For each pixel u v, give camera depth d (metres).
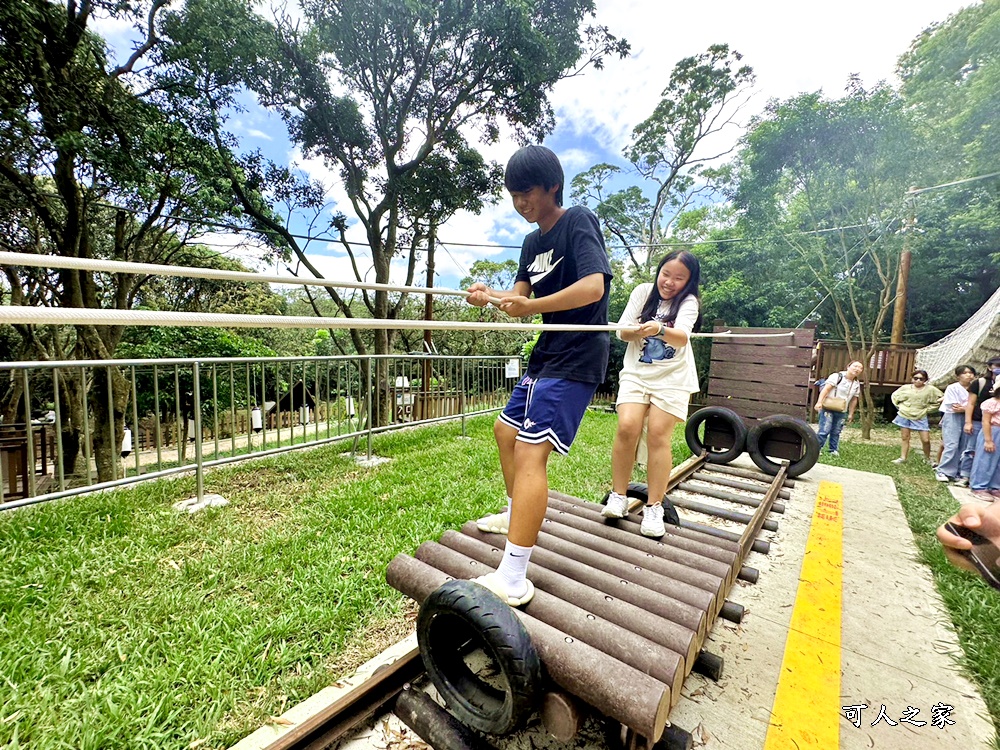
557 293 1.45
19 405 10.67
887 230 9.38
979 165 9.97
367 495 3.61
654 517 2.31
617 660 1.24
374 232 9.43
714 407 5.21
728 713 1.62
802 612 2.29
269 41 7.09
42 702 1.54
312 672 1.74
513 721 1.24
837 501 4.11
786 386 4.93
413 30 7.74
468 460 4.88
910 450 7.69
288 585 2.32
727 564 1.99
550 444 1.50
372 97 8.54
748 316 13.09
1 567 2.39
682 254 2.51
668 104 18.09
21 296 9.37
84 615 2.03
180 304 12.78
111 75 6.63
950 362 8.66
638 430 2.40
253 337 13.50
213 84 7.26
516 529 1.48
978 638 2.11
